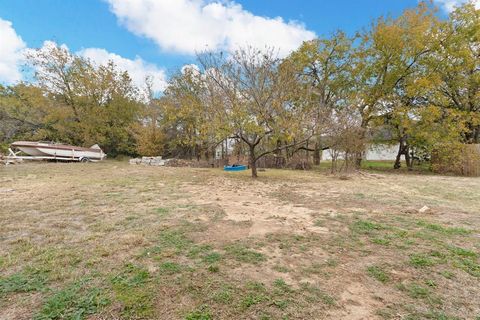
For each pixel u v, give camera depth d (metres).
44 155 15.34
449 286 2.24
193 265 2.57
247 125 8.31
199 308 1.90
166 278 2.31
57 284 2.18
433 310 1.91
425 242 3.24
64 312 1.82
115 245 3.04
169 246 3.04
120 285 2.18
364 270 2.52
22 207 4.79
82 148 16.94
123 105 19.81
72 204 5.09
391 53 14.61
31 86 17.41
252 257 2.78
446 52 13.84
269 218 4.32
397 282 2.30
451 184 8.95
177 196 6.11
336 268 2.56
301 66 15.71
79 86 18.25
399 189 7.65
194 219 4.16
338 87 16.61
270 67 9.51
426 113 13.31
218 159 16.42
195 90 15.85
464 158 12.53
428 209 4.91
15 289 2.09
